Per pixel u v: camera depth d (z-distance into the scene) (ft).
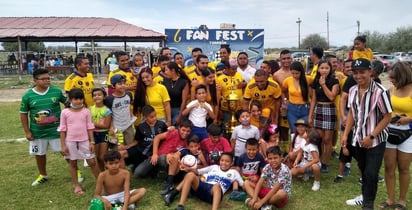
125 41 81.61
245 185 15.61
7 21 85.92
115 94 17.93
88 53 84.12
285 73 21.20
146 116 17.67
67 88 19.03
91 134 16.67
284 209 14.84
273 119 20.53
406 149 14.07
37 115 16.90
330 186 17.46
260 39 55.42
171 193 15.42
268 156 14.83
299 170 17.81
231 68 20.74
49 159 21.74
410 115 13.80
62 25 83.76
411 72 13.71
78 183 16.72
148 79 18.47
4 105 42.75
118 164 14.46
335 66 22.11
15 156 22.17
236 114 20.08
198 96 18.78
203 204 15.40
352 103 13.91
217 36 55.16
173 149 17.47
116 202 14.71
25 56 84.02
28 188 17.06
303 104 19.72
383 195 16.30
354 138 13.89
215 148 17.70
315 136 17.48
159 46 79.77
